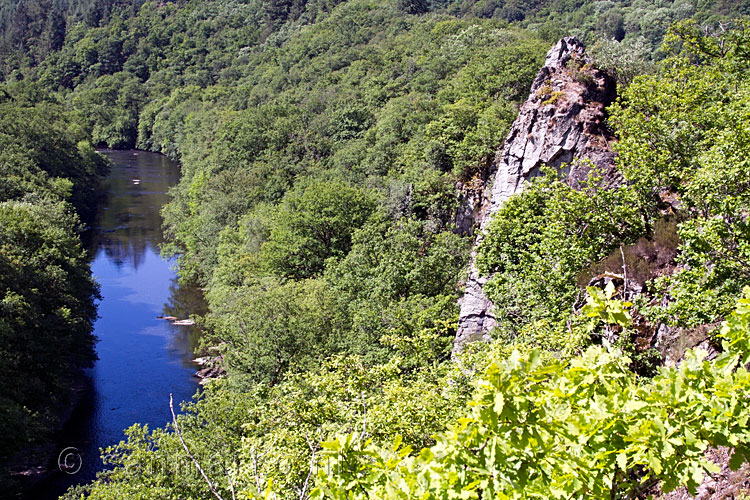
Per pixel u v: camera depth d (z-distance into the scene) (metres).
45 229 48.81
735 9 73.62
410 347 24.69
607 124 27.12
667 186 20.27
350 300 39.16
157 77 162.00
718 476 10.90
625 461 5.95
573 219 20.09
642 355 15.34
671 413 6.21
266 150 77.56
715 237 13.48
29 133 81.75
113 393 38.94
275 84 112.75
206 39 173.00
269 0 176.88
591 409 6.49
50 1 197.12
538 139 28.22
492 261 24.95
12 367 33.94
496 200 30.27
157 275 62.00
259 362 33.62
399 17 128.88
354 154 67.12
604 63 28.91
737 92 21.27
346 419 16.42
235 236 58.78
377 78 90.31
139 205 87.69
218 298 46.50
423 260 37.91
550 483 6.36
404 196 48.16
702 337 14.46
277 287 38.66
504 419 5.89
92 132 138.88
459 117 49.66
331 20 140.50
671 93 21.94
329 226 49.44
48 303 41.34
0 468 29.33
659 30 92.44
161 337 47.44
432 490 6.22
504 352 16.03
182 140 119.56
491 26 100.31
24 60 176.50
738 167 14.77
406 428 15.06
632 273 17.84
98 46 173.00
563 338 15.22
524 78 55.03
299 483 13.67
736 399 5.97
